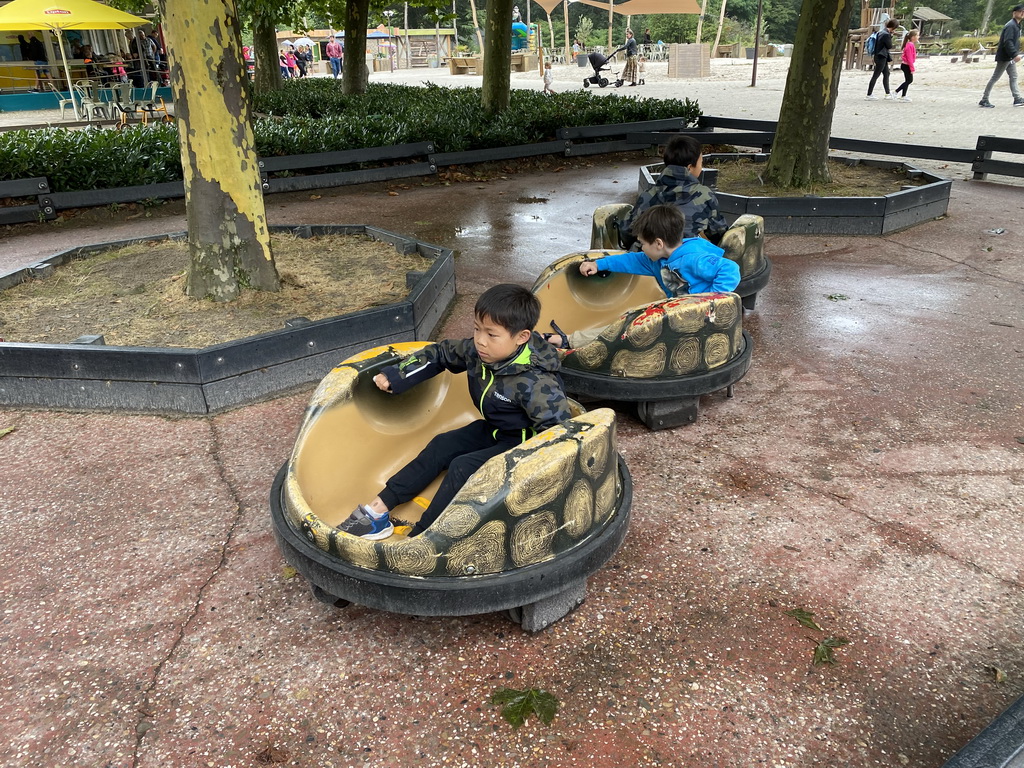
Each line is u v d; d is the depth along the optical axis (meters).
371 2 17.66
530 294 2.43
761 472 3.35
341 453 2.78
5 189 8.13
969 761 1.65
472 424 2.74
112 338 4.43
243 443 3.62
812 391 4.13
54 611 2.54
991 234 7.36
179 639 2.42
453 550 2.14
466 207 9.05
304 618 2.50
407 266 5.73
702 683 2.22
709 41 60.31
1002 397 4.02
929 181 8.60
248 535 2.94
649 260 4.03
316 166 10.03
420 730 2.07
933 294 5.71
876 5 53.03
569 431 2.32
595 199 9.45
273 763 1.98
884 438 3.62
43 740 2.06
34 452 3.55
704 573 2.69
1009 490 3.18
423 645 2.38
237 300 4.99
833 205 7.34
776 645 2.36
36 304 5.00
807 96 8.34
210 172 4.73
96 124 16.91
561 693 2.19
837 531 2.92
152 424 3.81
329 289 5.26
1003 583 2.63
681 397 3.62
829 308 5.45
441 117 11.55
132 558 2.81
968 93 20.11
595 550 2.34
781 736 2.05
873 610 2.51
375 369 2.86
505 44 12.29
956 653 2.33
